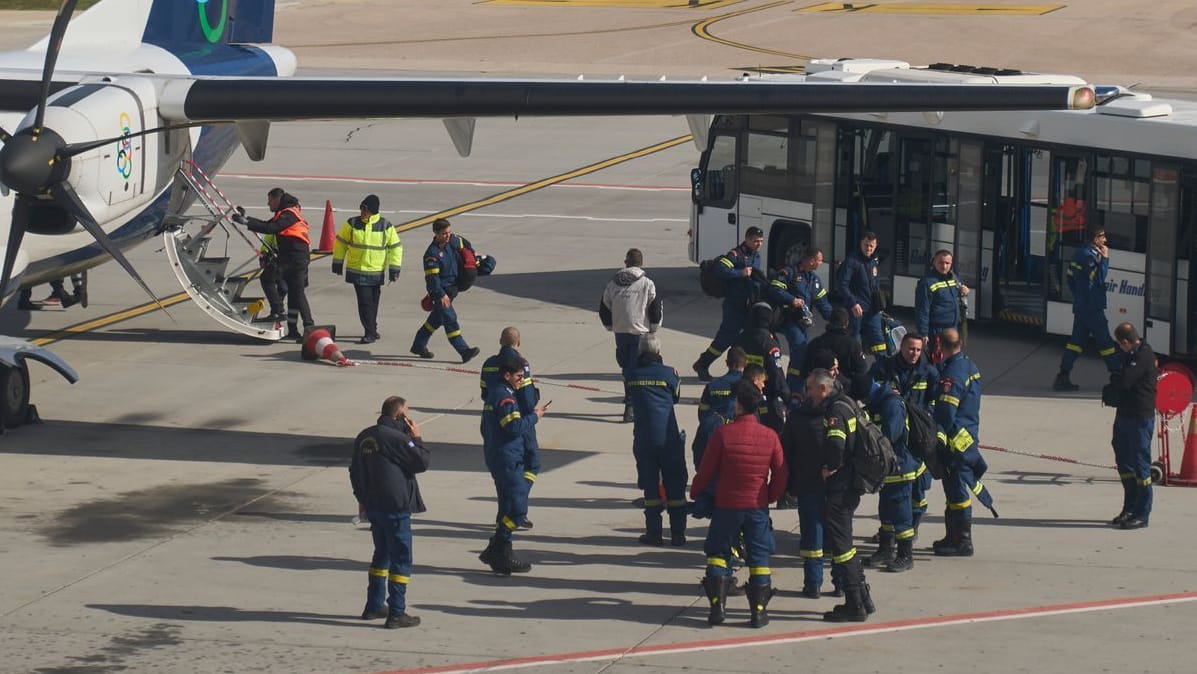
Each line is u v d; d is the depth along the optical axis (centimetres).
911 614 4884
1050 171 8250
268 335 8656
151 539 5631
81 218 6838
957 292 7412
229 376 8038
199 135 8638
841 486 4825
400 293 10012
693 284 10350
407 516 4744
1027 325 8656
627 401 7244
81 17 8800
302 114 7100
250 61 9294
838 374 6116
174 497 6134
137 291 10038
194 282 8612
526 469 5316
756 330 6200
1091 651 4541
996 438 6956
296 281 8569
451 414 7369
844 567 4812
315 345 8306
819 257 7256
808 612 4931
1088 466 6556
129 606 4941
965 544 5472
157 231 8650
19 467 6519
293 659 4500
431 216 12550
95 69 8194
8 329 9000
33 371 8138
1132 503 5738
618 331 7138
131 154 7150
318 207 12888
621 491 6266
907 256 9019
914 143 8869
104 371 8131
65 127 6756
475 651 4575
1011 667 4419
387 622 4753
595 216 12606
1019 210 8556
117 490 6219
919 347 5400
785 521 5925
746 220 9838
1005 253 8625
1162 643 4600
